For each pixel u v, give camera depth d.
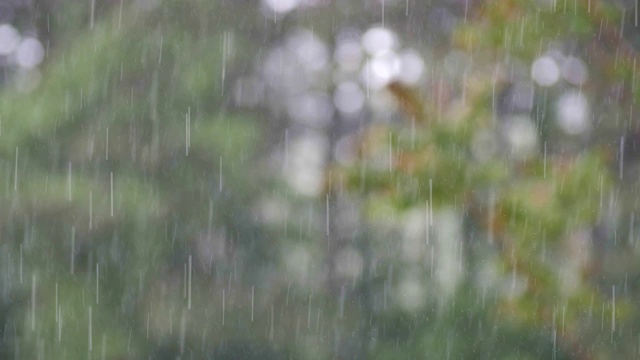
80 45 33.78
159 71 33.66
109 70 33.12
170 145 32.97
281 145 42.06
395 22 41.19
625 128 17.50
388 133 14.63
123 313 31.38
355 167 14.69
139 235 31.80
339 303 33.00
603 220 16.53
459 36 15.30
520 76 16.33
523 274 14.46
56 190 31.23
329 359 32.44
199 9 35.28
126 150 32.56
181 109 33.56
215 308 33.12
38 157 31.62
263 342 33.31
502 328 21.81
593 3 14.47
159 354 32.09
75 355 30.48
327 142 46.56
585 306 14.75
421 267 28.20
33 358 30.44
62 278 30.98
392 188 14.43
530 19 14.75
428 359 25.70
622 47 14.66
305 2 46.03
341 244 33.84
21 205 31.05
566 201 14.15
